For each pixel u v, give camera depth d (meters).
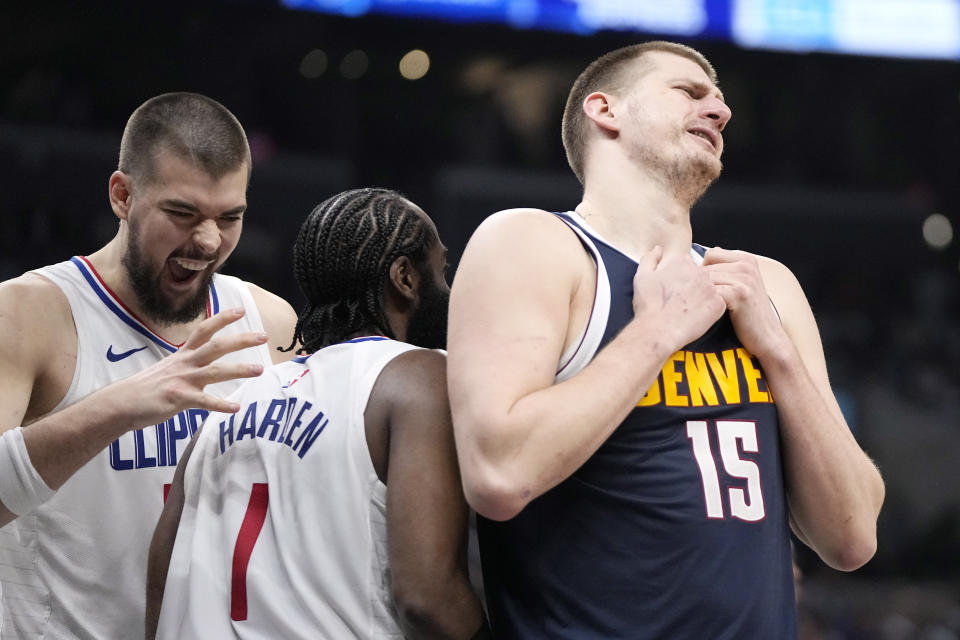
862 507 3.28
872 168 19.52
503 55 15.52
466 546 3.09
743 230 18.86
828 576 16.42
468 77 17.50
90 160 15.09
